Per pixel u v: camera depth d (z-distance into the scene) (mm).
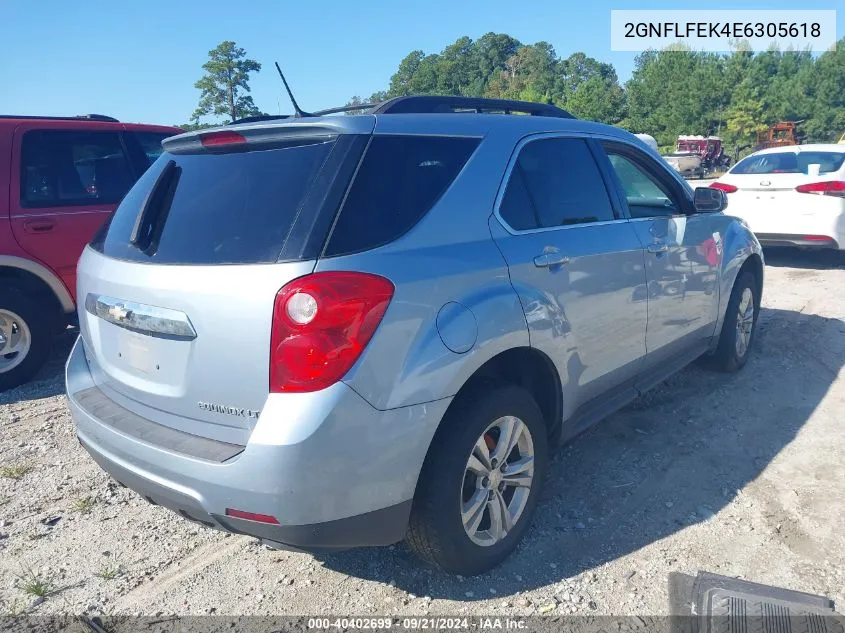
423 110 3436
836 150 9164
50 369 6125
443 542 2742
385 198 2666
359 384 2387
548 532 3318
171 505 2602
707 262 4527
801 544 3143
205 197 2809
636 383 4012
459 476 2715
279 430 2311
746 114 57094
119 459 2734
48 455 4344
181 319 2533
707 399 4848
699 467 3898
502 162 3170
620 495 3637
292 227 2480
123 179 6184
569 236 3354
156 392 2680
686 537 3232
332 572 3082
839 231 8734
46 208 5664
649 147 4426
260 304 2369
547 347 3109
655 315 3969
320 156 2658
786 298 7695
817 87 67250
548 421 3393
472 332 2697
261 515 2365
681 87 61625
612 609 2766
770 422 4453
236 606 2873
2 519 3598
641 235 3852
